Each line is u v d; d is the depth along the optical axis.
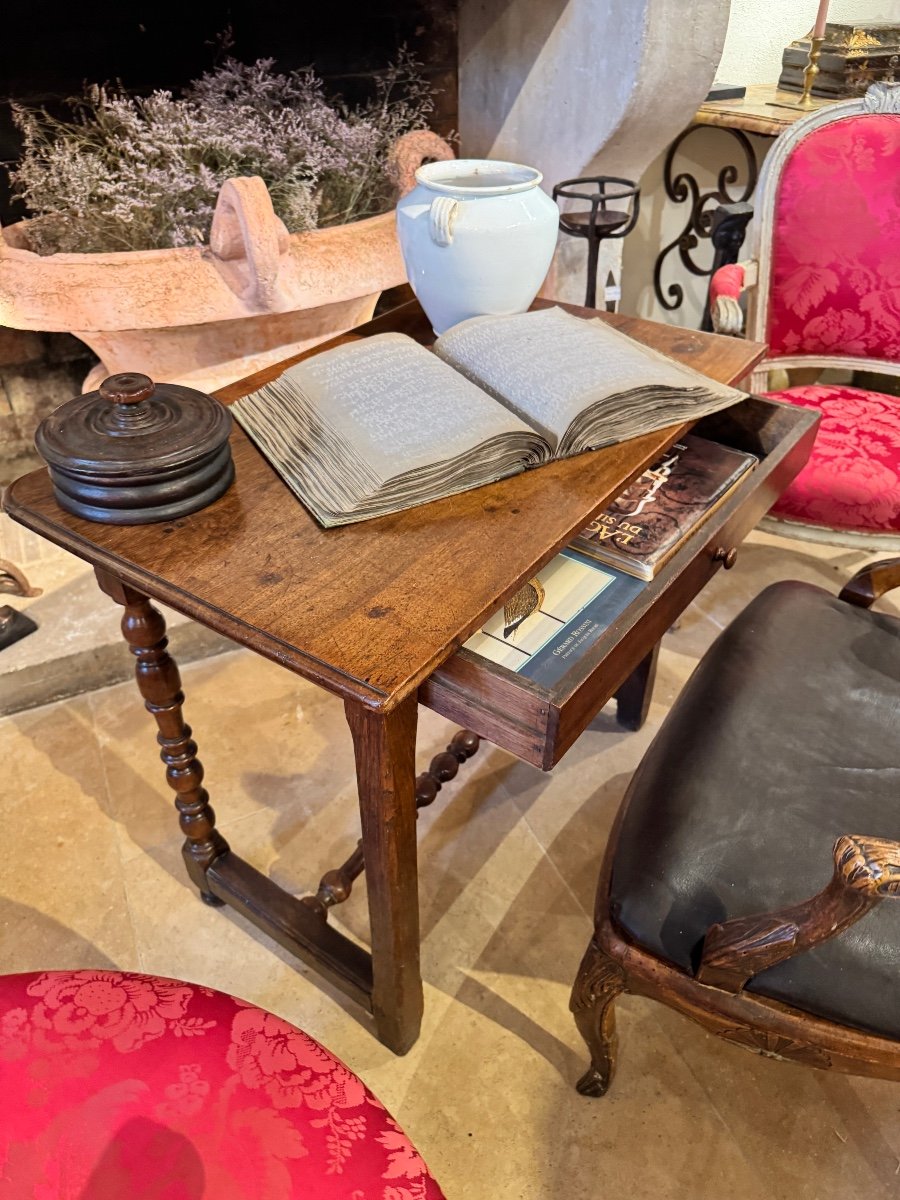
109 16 1.54
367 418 0.85
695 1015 0.78
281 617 0.68
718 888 0.75
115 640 1.53
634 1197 0.94
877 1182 0.95
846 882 0.58
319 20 1.73
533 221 0.98
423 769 1.42
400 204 1.05
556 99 1.77
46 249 1.59
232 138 1.60
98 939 1.18
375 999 0.99
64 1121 0.60
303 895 1.23
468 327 1.00
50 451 0.75
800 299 1.58
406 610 0.68
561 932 1.19
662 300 2.39
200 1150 0.59
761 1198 0.94
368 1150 0.60
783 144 1.54
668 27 1.54
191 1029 0.66
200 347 1.58
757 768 0.84
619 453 0.88
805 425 1.05
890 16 2.31
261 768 1.42
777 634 0.99
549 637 0.77
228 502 0.81
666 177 2.13
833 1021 0.72
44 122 1.58
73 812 1.35
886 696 0.92
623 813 0.86
